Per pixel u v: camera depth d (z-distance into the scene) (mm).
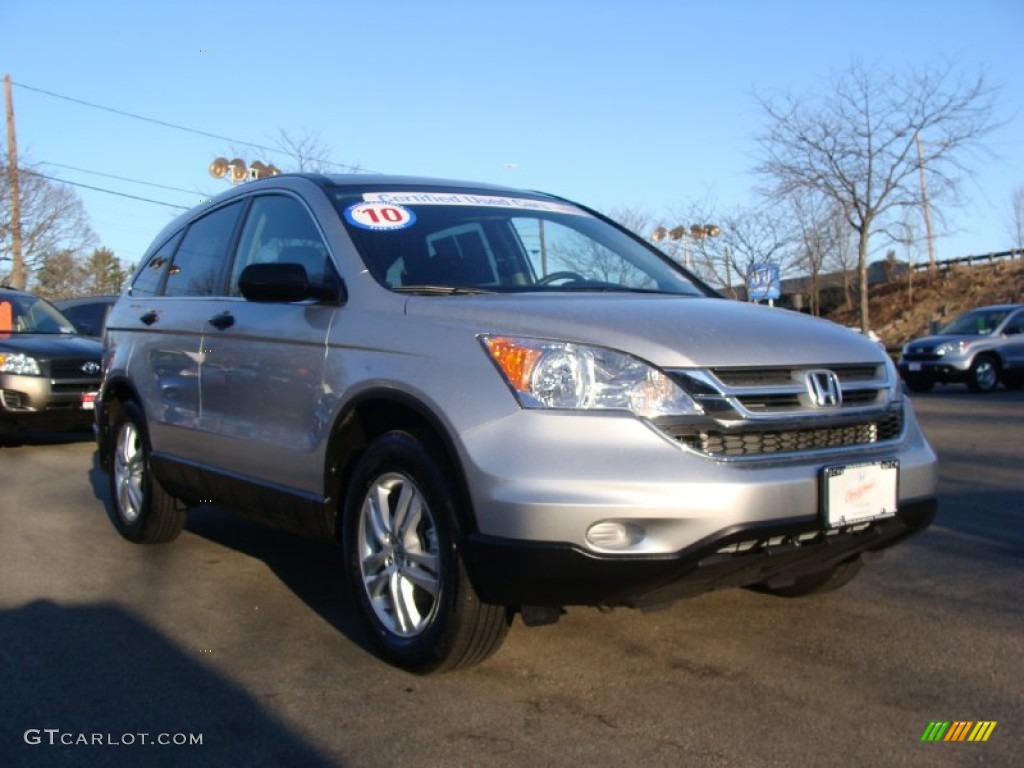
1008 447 9711
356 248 4215
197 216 5738
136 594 4883
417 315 3771
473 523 3344
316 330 4152
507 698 3533
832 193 27125
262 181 5164
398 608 3752
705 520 3186
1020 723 3277
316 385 4102
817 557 3613
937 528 6066
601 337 3381
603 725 3301
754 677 3697
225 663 3936
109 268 46375
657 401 3283
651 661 3869
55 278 36469
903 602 4582
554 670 3787
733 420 3336
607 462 3197
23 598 4824
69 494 7684
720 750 3104
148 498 5660
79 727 3369
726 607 4531
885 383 3883
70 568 5391
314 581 5098
